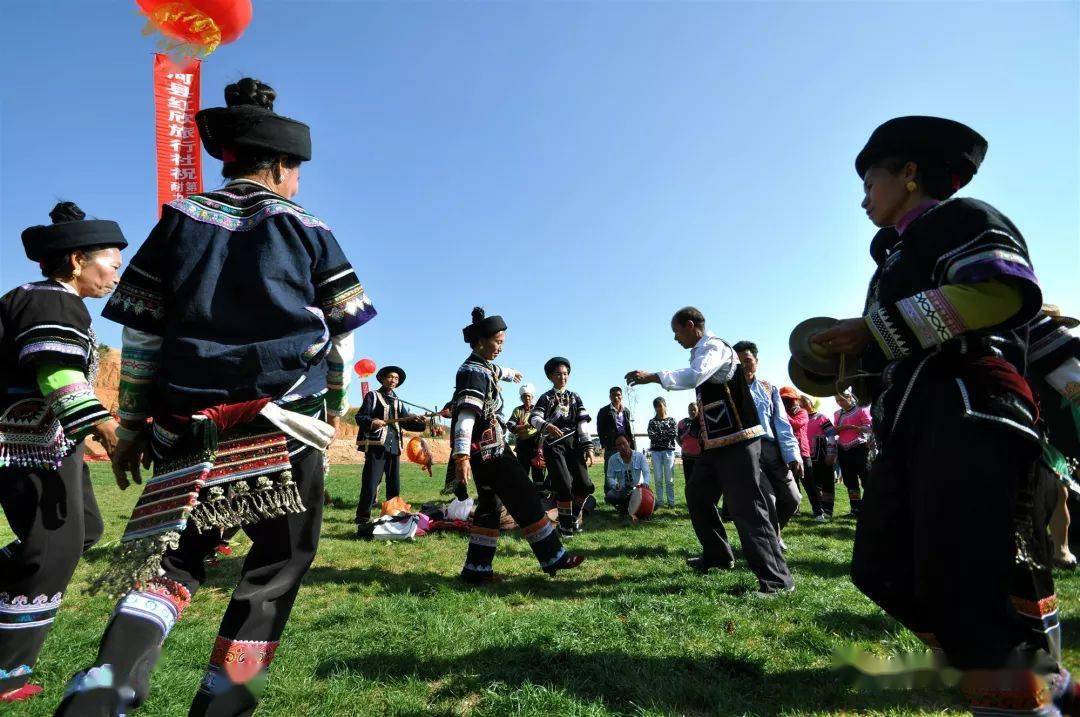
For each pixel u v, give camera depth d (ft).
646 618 11.68
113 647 4.94
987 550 5.10
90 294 8.89
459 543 22.04
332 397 6.43
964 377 5.58
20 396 8.11
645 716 7.88
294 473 5.83
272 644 5.59
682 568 17.42
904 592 6.20
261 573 5.80
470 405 15.35
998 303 5.19
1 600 8.29
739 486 14.42
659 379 13.99
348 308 6.18
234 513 5.28
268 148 6.31
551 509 27.20
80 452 8.87
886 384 6.22
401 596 13.80
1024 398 5.48
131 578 5.02
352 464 91.91
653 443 37.19
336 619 12.25
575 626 11.37
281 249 5.77
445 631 11.14
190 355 5.38
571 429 25.77
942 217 5.72
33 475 8.27
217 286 5.58
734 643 10.48
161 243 5.70
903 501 6.08
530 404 27.84
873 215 6.63
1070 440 9.05
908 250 5.98
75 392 7.20
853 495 30.91
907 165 6.33
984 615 5.04
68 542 8.54
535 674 9.29
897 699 8.27
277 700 8.49
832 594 13.39
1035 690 4.88
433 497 39.78
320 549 20.83
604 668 9.39
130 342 5.62
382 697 8.70
